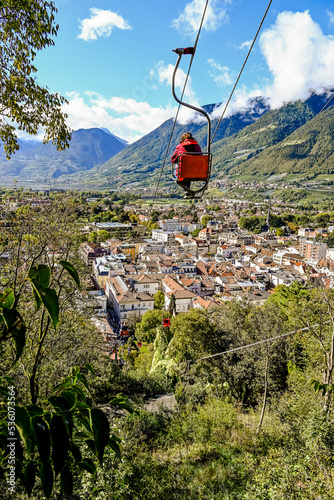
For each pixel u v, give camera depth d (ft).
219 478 37.81
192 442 50.34
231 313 86.63
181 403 68.39
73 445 5.18
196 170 14.49
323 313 56.49
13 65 17.83
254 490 27.63
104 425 4.70
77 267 48.03
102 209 617.21
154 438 53.01
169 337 106.01
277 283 283.18
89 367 6.86
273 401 67.05
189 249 412.77
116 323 194.90
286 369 75.66
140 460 36.91
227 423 53.01
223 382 78.95
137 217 588.50
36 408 4.75
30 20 16.83
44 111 20.02
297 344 75.51
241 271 295.69
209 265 325.62
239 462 40.75
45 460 4.22
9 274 30.96
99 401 62.54
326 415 32.09
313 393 52.75
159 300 216.13
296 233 615.98
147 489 31.42
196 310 91.45
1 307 5.00
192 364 85.35
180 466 42.57
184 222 595.47
